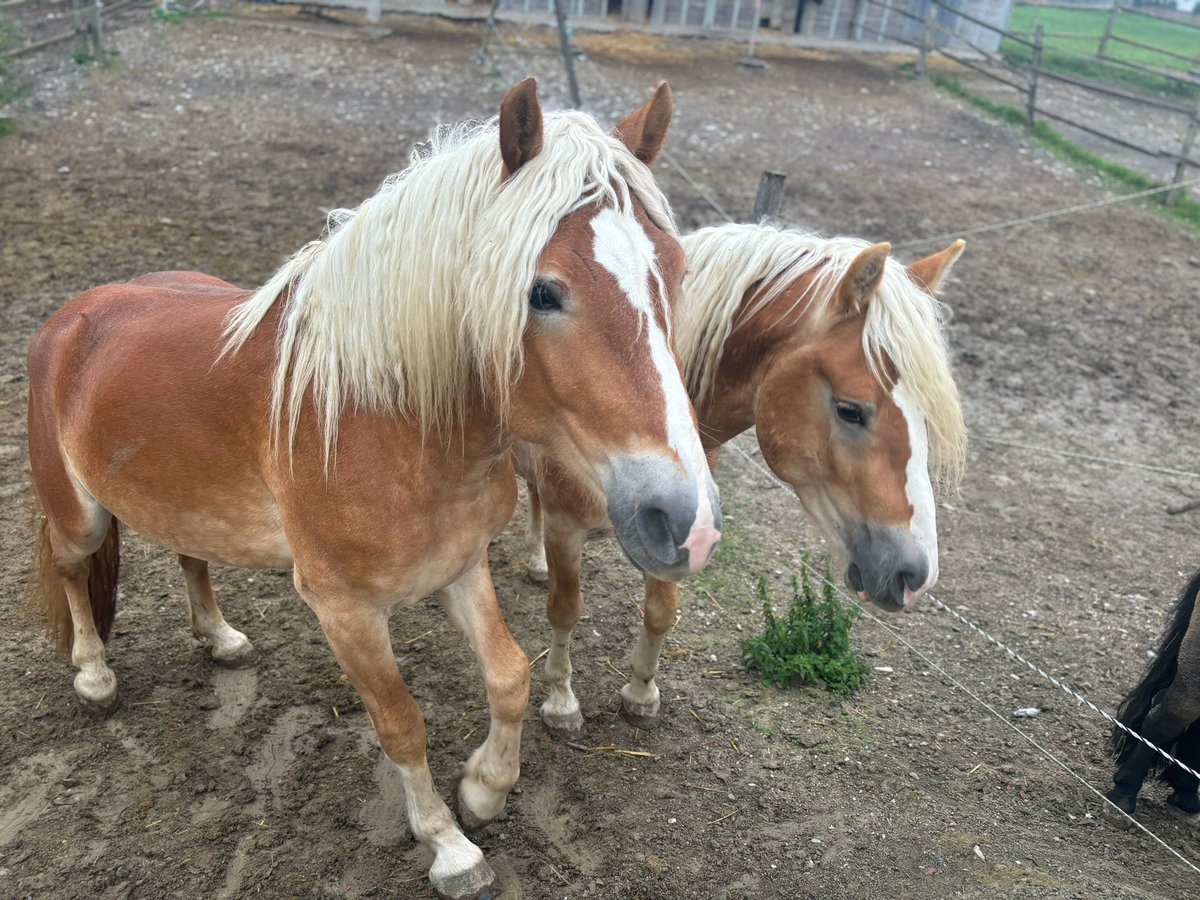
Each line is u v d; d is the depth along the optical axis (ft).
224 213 26.68
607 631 13.05
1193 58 55.77
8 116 33.01
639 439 6.14
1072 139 41.88
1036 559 15.58
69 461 9.33
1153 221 33.50
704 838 9.75
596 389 6.21
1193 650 9.43
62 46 39.65
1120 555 15.88
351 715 11.14
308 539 7.72
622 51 46.68
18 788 9.84
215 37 42.14
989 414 20.57
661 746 11.00
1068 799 10.62
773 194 16.46
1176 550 16.16
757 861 9.49
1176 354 23.93
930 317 8.39
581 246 6.21
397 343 6.94
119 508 8.98
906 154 37.86
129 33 41.73
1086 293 27.14
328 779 10.22
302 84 38.06
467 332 6.79
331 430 7.29
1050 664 12.98
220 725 10.87
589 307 6.18
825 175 34.53
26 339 19.11
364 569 7.63
